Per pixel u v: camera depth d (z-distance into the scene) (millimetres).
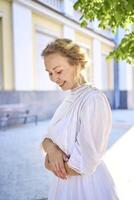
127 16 3059
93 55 21641
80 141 1689
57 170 1735
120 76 25516
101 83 23125
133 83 27109
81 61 1803
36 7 14594
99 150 1688
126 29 3340
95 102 1713
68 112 1812
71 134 1760
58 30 17047
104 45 23844
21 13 13945
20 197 4789
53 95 16422
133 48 3230
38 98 15242
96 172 1820
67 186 1806
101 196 1787
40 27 15469
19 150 8312
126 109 24969
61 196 1822
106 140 1736
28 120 14656
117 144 8633
